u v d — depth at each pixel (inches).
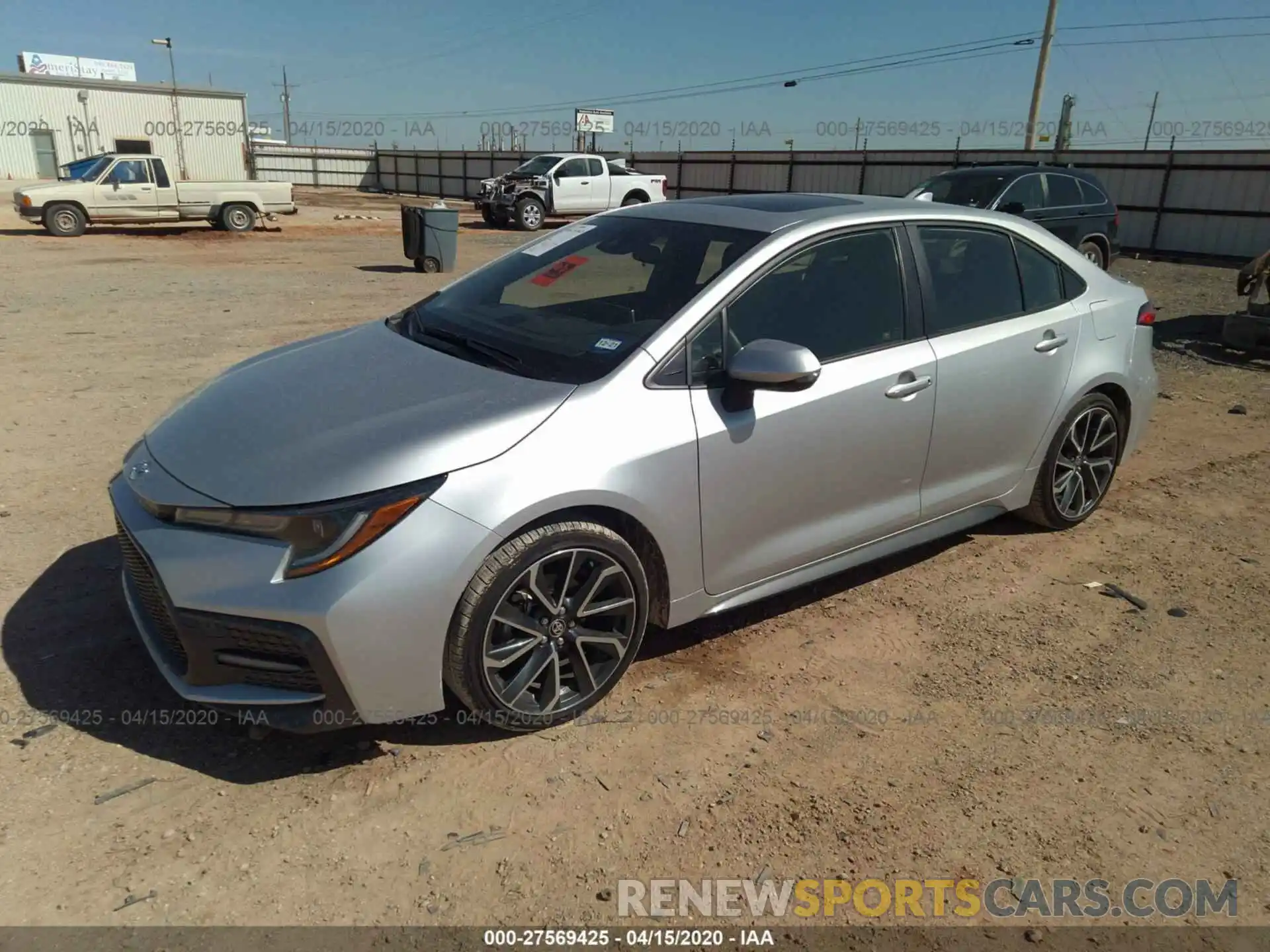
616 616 123.6
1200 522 197.5
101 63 2236.7
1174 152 852.0
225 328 375.2
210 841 100.7
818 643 145.9
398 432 110.8
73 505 184.4
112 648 134.7
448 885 96.4
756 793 111.4
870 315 145.4
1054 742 123.0
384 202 1528.1
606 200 1052.5
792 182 1211.2
